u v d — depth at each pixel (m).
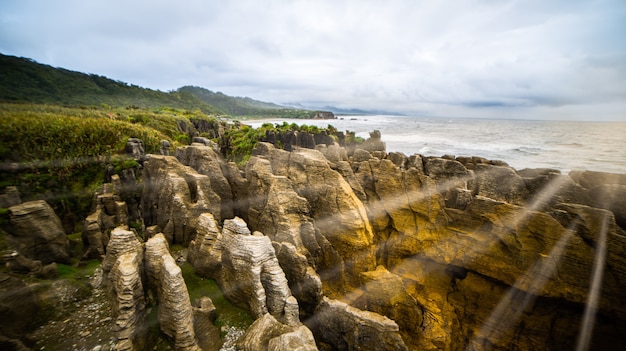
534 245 19.39
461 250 21.95
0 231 17.45
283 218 20.61
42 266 17.61
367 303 20.22
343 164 27.47
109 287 15.01
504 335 19.56
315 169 24.56
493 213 21.08
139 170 37.34
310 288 17.61
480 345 19.81
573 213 18.89
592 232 17.94
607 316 17.39
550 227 18.81
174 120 94.50
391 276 20.52
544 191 23.56
